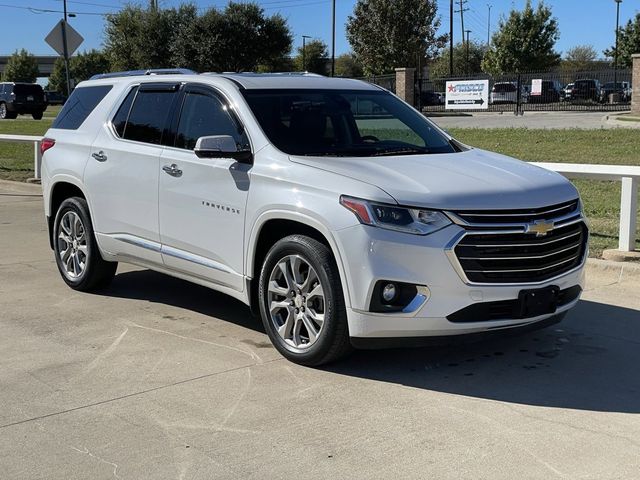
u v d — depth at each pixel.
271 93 5.69
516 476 3.55
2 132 27.41
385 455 3.77
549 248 4.73
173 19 50.41
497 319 4.58
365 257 4.46
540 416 4.24
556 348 5.41
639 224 9.26
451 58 61.31
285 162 5.05
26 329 5.89
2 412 4.34
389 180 4.64
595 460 3.71
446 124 26.84
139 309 6.48
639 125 22.11
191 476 3.58
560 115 32.06
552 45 57.19
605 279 7.31
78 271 7.03
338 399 4.49
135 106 6.47
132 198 6.24
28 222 11.07
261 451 3.83
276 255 5.03
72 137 6.99
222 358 5.22
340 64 81.50
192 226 5.70
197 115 5.86
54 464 3.71
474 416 4.24
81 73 94.19
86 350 5.39
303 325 5.03
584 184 12.95
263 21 50.03
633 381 4.78
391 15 53.94
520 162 5.55
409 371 4.95
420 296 4.44
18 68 103.19
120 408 4.38
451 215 4.45
